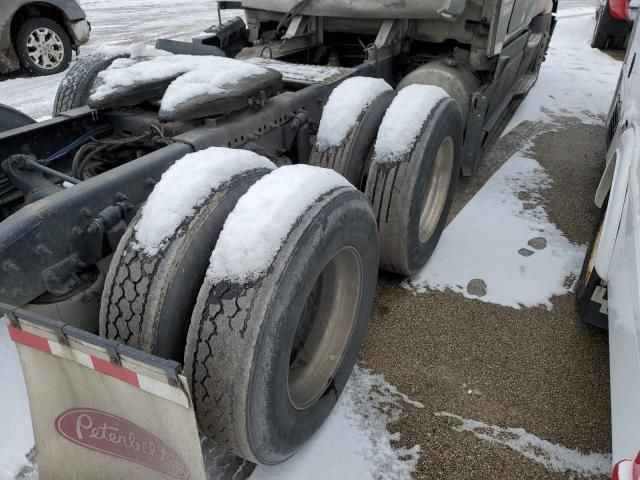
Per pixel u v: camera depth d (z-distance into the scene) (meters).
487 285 3.28
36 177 2.38
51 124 2.54
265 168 2.02
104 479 1.77
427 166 2.79
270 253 1.58
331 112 2.88
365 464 2.12
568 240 3.80
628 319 1.83
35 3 8.18
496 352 2.74
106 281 1.69
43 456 1.80
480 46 4.09
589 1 20.44
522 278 3.35
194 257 1.67
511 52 4.80
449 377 2.58
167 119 2.20
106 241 1.81
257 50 4.24
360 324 2.35
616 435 1.68
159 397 1.42
